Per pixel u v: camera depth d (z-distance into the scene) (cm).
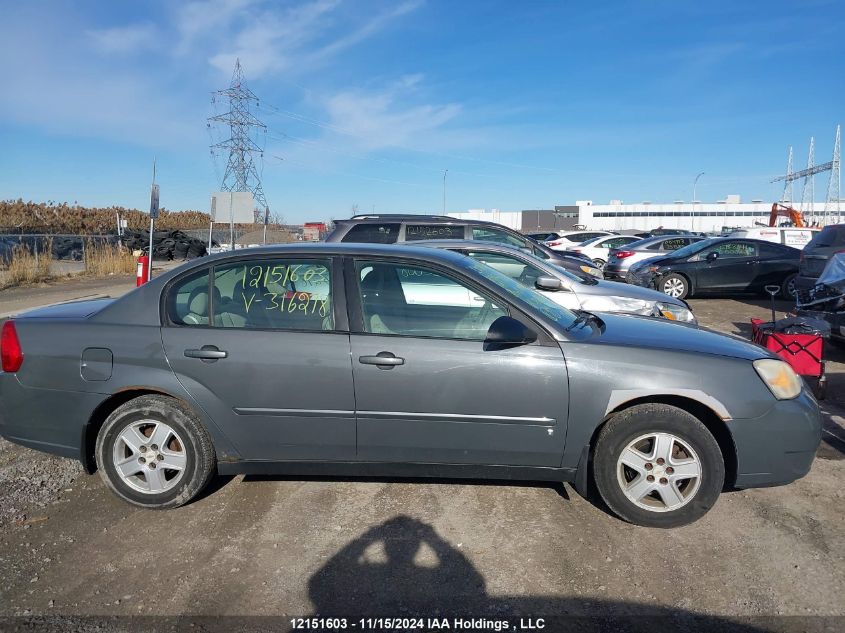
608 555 332
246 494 405
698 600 294
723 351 372
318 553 335
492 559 329
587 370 356
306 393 366
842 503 392
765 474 358
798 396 361
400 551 337
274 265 390
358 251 391
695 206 8950
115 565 325
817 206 8112
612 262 1883
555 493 404
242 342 370
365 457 374
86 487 420
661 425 351
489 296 377
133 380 372
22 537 353
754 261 1462
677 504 355
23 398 383
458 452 369
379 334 370
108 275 2214
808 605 290
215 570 320
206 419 372
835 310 757
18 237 2225
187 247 3231
